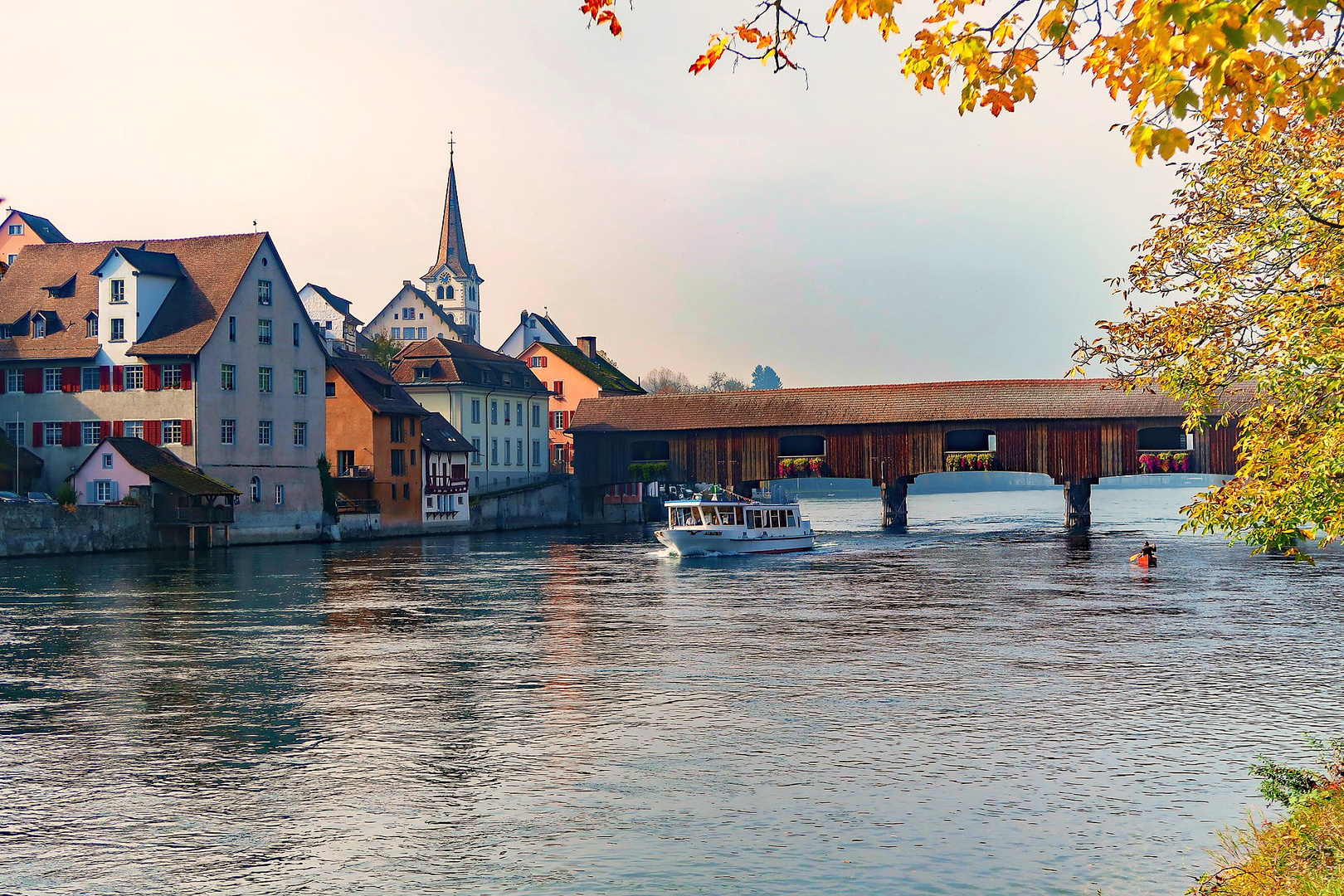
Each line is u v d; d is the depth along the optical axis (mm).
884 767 18578
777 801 16719
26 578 50594
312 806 16672
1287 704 23234
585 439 100875
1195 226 13766
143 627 35469
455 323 185125
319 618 37656
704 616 38125
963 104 6594
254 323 73188
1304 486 12234
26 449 71375
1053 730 21016
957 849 14602
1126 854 14328
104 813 16422
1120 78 6066
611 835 15305
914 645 31188
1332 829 11562
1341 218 12484
